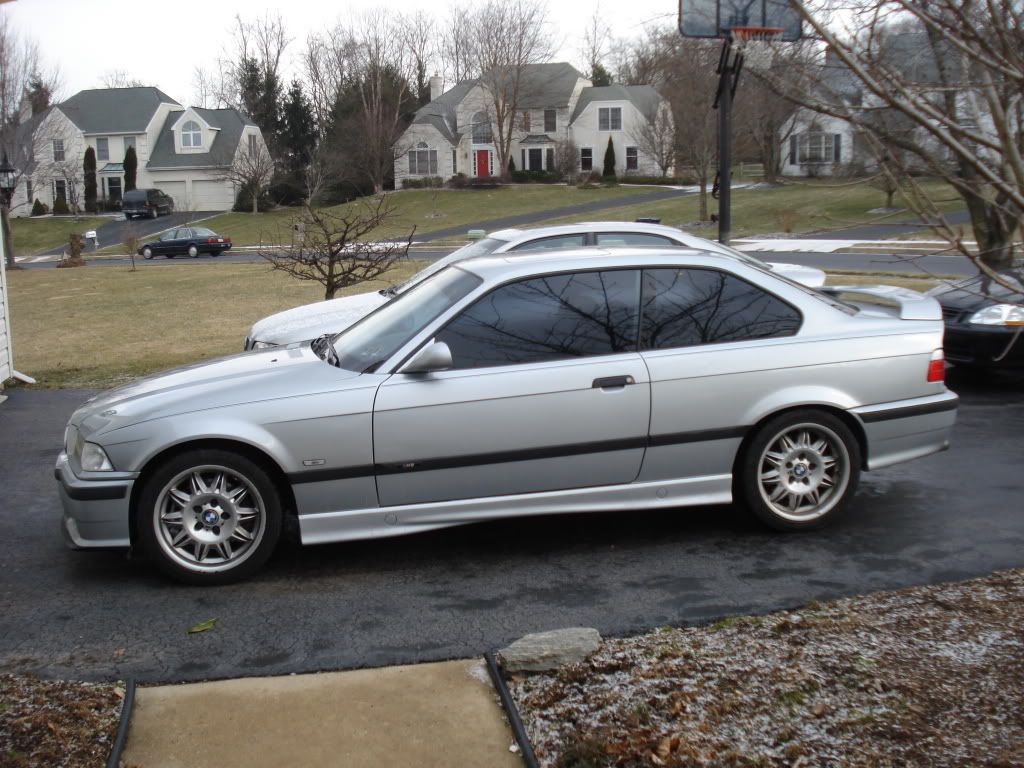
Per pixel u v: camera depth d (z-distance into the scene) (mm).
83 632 4250
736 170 60281
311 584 4801
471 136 70250
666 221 44531
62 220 67000
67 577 4938
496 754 3236
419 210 58688
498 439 4867
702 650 3861
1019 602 4191
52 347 15586
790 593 4504
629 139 67875
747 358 5109
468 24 74312
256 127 71500
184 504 4719
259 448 4680
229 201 69688
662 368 5008
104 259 46594
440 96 74750
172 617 4410
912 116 2893
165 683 3756
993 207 3318
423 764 3184
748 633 4008
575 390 4910
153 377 5438
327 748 3279
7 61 48219
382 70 68250
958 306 9180
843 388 5223
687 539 5320
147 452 4609
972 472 6488
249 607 4516
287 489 4902
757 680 3562
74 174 69625
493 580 4805
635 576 4801
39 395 10102
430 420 4789
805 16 2871
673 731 3248
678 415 5035
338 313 8203
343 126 66688
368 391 4770
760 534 5363
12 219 68000
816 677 3557
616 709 3428
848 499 5344
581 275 5113
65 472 4773
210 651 4043
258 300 22984
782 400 5137
